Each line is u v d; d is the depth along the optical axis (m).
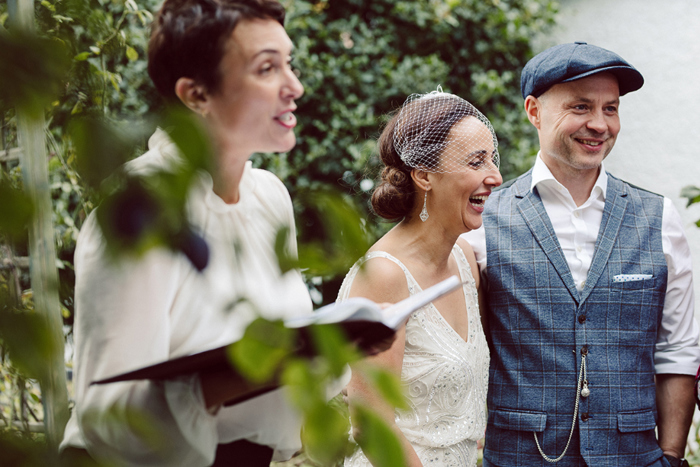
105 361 1.04
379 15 5.56
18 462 0.52
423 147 1.95
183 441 1.02
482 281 2.41
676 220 2.43
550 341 2.27
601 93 2.28
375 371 0.50
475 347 2.09
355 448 0.53
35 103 0.46
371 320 0.92
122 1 2.58
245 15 1.01
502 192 2.50
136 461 0.94
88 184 0.44
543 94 2.37
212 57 1.00
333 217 0.50
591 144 2.30
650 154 5.16
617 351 2.28
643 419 2.27
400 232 2.08
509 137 5.55
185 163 0.44
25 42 0.45
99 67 1.97
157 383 1.04
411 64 5.37
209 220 1.17
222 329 1.12
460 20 5.63
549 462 2.25
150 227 0.45
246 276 1.19
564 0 5.75
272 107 1.06
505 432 2.31
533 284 2.30
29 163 1.76
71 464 0.54
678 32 5.03
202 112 1.04
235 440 1.28
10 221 0.44
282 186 1.49
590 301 2.28
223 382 1.01
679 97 5.02
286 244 0.50
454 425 1.97
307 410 0.45
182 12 1.01
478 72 5.70
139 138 0.44
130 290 1.03
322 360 0.49
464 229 2.02
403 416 1.90
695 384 2.40
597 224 2.39
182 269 1.09
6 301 0.51
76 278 1.06
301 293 1.33
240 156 1.16
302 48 5.14
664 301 2.41
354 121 5.15
